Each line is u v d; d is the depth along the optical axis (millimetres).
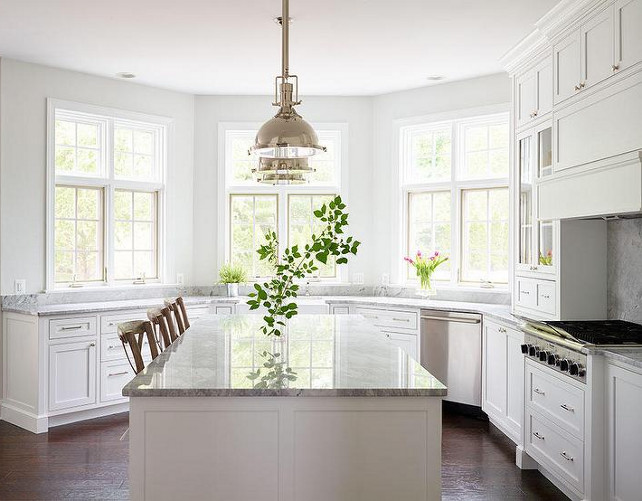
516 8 4223
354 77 5941
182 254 6582
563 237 3990
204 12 4301
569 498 3570
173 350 3141
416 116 6375
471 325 5238
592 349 3068
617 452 2961
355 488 2375
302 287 6594
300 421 2369
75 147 5863
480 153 6109
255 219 6809
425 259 6238
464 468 4098
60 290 5613
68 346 5012
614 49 3299
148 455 2354
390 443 2371
